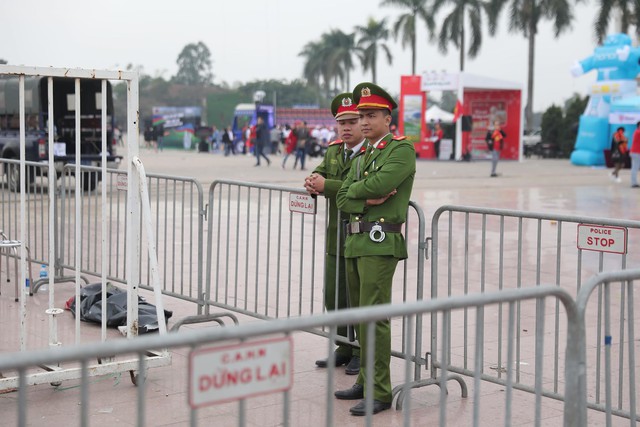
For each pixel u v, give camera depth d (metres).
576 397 3.27
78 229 5.09
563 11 47.69
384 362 4.66
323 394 4.95
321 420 4.51
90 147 19.03
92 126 19.05
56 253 8.01
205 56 128.00
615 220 4.49
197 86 109.12
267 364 2.50
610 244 4.52
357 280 4.94
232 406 4.70
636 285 8.14
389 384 4.69
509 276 8.73
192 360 2.35
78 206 5.09
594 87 31.61
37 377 4.66
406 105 36.62
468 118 35.06
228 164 32.28
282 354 2.53
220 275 8.49
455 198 17.50
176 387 5.03
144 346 2.24
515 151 36.19
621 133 23.42
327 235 5.54
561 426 4.52
